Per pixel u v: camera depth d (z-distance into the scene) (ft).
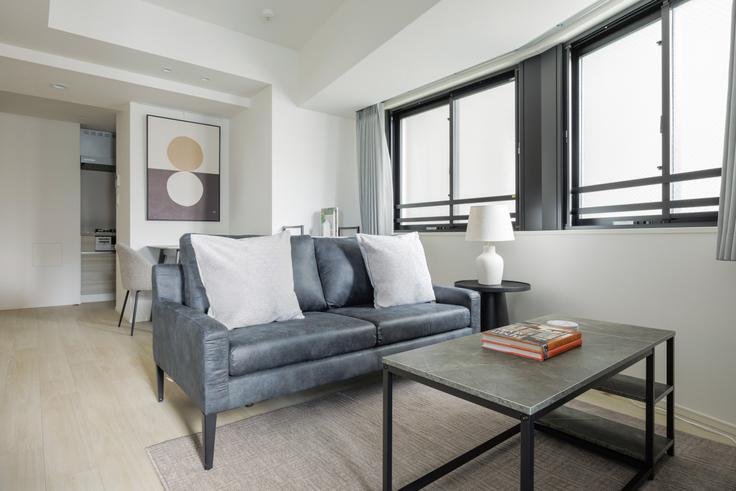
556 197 8.97
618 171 8.16
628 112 7.97
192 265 7.04
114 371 8.68
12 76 11.37
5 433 5.91
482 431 6.00
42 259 16.46
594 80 8.60
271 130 12.83
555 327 5.17
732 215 5.51
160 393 7.13
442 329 7.81
